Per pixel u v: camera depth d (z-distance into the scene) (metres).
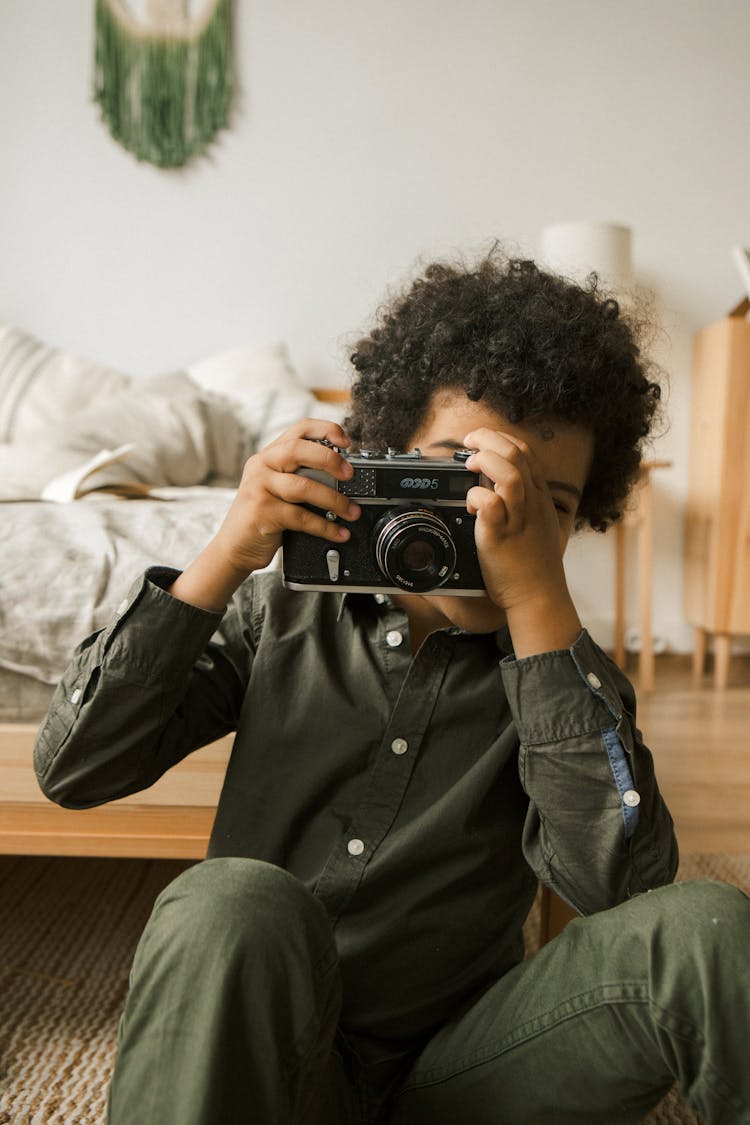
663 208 2.76
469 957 0.67
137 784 0.70
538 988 0.57
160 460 1.85
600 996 0.53
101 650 0.67
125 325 2.72
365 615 0.73
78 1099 0.83
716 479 2.53
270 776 0.69
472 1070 0.59
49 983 1.03
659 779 1.78
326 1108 0.56
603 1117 0.55
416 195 2.73
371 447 0.79
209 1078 0.44
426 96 2.71
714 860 1.40
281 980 0.46
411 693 0.68
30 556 1.07
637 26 2.71
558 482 0.70
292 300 2.75
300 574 0.65
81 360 2.47
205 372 2.47
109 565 1.07
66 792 0.69
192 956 0.46
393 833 0.66
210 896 0.47
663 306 2.79
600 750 0.62
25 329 2.71
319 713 0.69
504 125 2.72
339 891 0.65
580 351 0.71
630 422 0.79
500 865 0.69
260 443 2.21
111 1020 0.96
